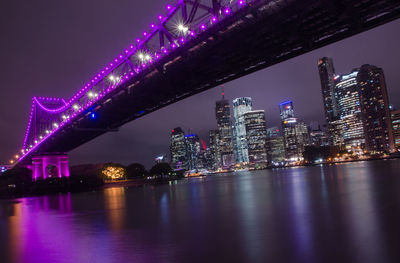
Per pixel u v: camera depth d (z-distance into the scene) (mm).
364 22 40781
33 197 116125
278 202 41781
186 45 50750
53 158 149125
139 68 66312
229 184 109375
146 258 18500
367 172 100750
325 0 35281
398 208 29281
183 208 43094
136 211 42906
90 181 143875
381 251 16922
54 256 20359
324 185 64312
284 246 19188
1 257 21047
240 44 45969
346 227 23047
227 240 21734
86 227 31422
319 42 45531
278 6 38156
